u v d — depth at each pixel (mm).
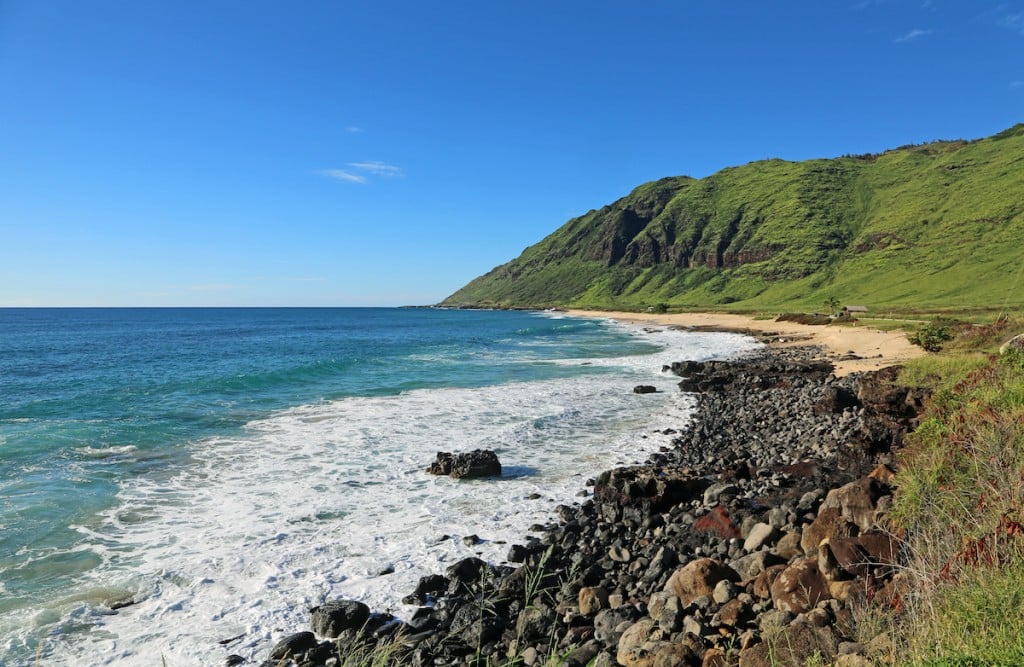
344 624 6988
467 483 12703
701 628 5570
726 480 12078
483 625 6773
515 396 24141
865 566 5559
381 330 84375
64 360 39844
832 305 76312
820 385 25266
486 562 8789
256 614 7336
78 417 19359
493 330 82188
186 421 18781
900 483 7094
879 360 32781
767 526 8180
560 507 11008
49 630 6855
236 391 25312
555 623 6793
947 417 9016
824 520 7266
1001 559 4234
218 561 8727
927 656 3377
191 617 7238
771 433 17203
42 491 11688
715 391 25812
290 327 95438
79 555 8836
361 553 9094
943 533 5309
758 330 66250
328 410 20859
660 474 11617
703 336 62531
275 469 13570
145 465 13781
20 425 17891
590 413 20641
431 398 23562
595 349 48188
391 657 6211
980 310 58281
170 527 10023
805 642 4461
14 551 8898
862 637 4340
